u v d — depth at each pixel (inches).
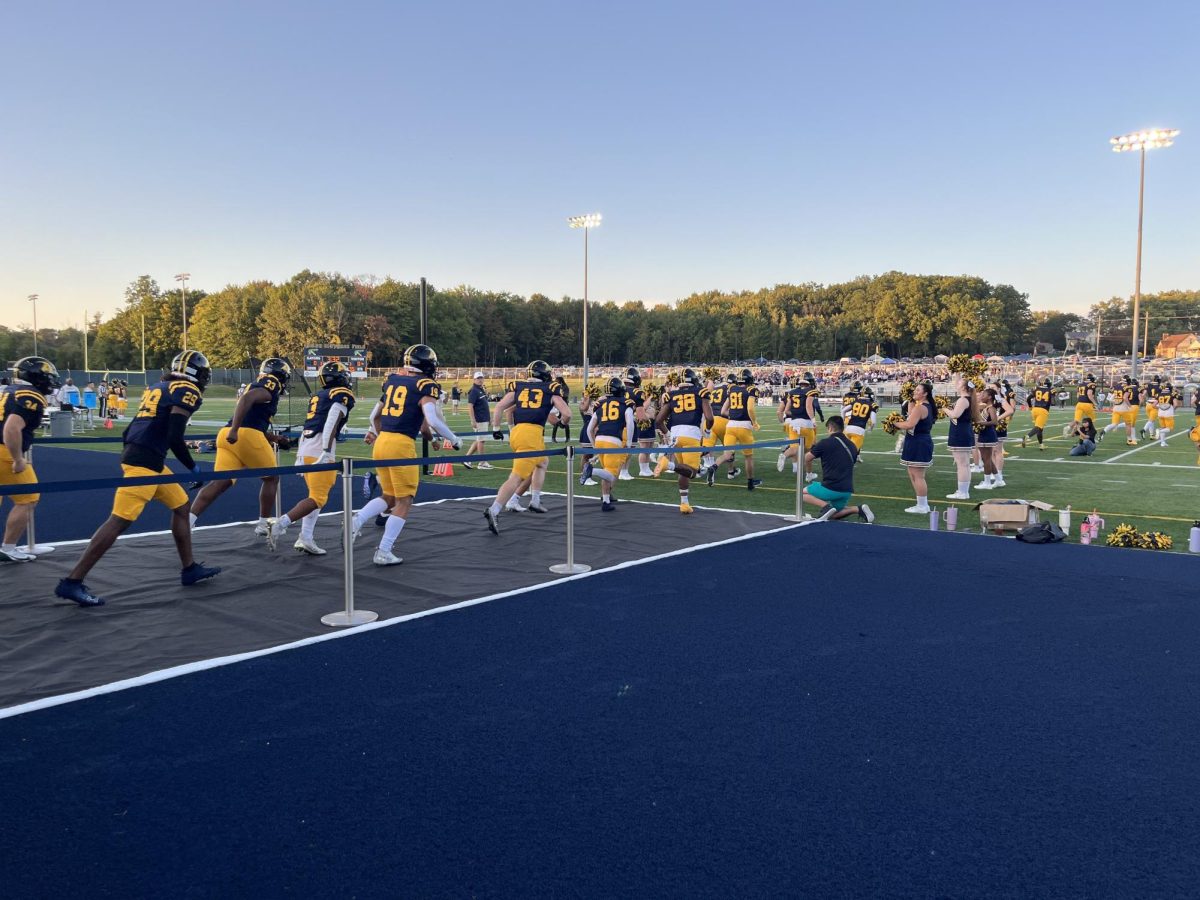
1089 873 111.5
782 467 614.2
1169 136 1368.1
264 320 3144.7
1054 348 5664.4
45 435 984.9
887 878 110.1
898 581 270.7
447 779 136.9
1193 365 2628.0
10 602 238.2
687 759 144.6
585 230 1839.3
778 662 194.2
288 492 503.5
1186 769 141.9
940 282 4761.3
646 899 105.1
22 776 136.8
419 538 338.0
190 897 104.8
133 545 319.3
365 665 191.0
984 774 139.8
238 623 221.6
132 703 167.9
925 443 425.1
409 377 291.1
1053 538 331.9
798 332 4783.5
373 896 105.4
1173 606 241.6
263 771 139.3
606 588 261.1
